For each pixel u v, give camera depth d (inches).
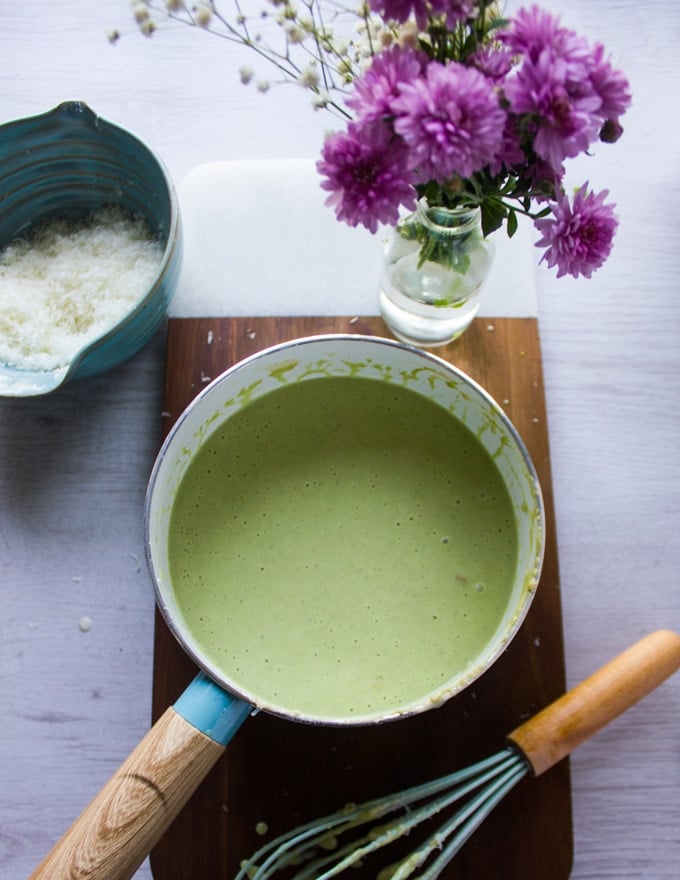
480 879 26.0
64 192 28.3
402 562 26.1
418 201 23.7
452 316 26.0
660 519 28.0
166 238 27.4
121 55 29.5
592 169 29.3
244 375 25.4
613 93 19.9
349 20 29.1
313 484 26.5
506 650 26.6
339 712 25.2
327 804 26.1
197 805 26.1
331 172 20.4
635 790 27.0
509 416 27.6
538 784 26.3
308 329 27.8
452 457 26.5
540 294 28.7
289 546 26.1
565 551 27.8
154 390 28.2
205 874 25.9
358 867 26.0
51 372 26.4
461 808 26.2
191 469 26.3
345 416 26.7
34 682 27.1
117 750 26.9
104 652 27.2
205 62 29.4
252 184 28.4
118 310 26.7
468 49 20.7
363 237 28.2
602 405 28.3
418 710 22.9
